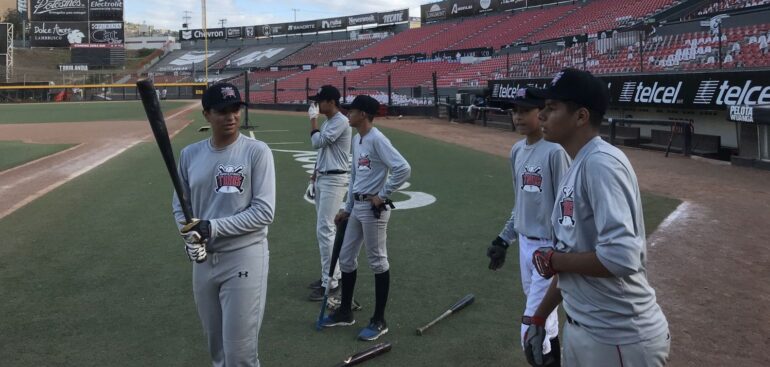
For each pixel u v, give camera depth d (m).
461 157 14.54
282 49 63.84
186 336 4.24
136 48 89.19
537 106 3.24
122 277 5.52
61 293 5.09
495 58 31.48
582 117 2.18
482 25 43.38
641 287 2.13
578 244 2.16
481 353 3.96
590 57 22.36
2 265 5.87
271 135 21.20
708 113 14.78
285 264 5.99
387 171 4.42
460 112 25.27
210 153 3.04
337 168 5.20
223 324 3.04
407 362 3.84
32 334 4.25
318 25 63.22
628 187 2.04
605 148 2.11
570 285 2.25
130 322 4.48
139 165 13.30
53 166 13.20
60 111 38.53
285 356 3.95
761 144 11.89
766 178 10.66
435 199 9.28
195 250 2.76
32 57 74.88
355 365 3.79
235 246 3.00
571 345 2.26
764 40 15.36
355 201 4.38
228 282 3.00
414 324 4.47
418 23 63.41
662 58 18.50
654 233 7.00
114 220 7.82
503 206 8.73
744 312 4.61
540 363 2.46
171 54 73.12
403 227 7.49
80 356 3.91
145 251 6.38
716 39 17.20
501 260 3.68
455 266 5.88
